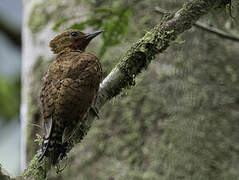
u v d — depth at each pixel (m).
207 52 12.80
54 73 10.52
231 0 11.13
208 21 12.98
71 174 12.58
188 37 12.69
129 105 12.65
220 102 12.59
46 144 9.62
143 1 13.14
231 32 12.98
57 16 13.71
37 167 9.70
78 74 10.45
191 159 12.20
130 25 13.03
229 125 12.49
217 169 12.20
